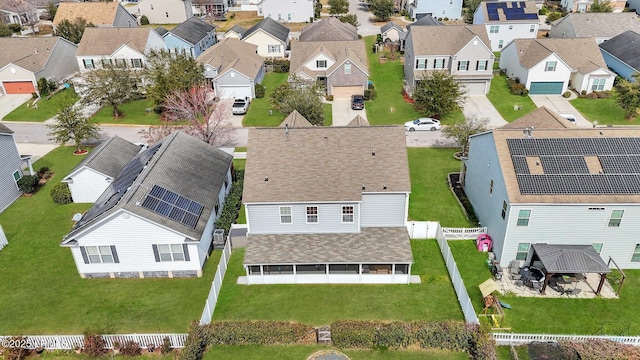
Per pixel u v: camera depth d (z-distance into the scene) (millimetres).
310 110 49250
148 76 57938
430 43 61281
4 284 29781
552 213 28016
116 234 28359
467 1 101312
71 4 88188
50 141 50812
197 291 28953
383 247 29328
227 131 50875
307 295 28422
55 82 65938
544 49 60312
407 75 66125
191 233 28547
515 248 29562
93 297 28547
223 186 36500
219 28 97062
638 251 28984
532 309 26641
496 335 24391
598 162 29266
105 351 24750
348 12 105312
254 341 24922
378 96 62156
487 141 32344
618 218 27969
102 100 55844
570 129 31172
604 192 27922
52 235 34688
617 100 53875
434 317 26375
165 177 31625
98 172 37094
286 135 31906
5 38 66438
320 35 71438
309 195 29594
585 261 27062
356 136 31844
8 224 36156
